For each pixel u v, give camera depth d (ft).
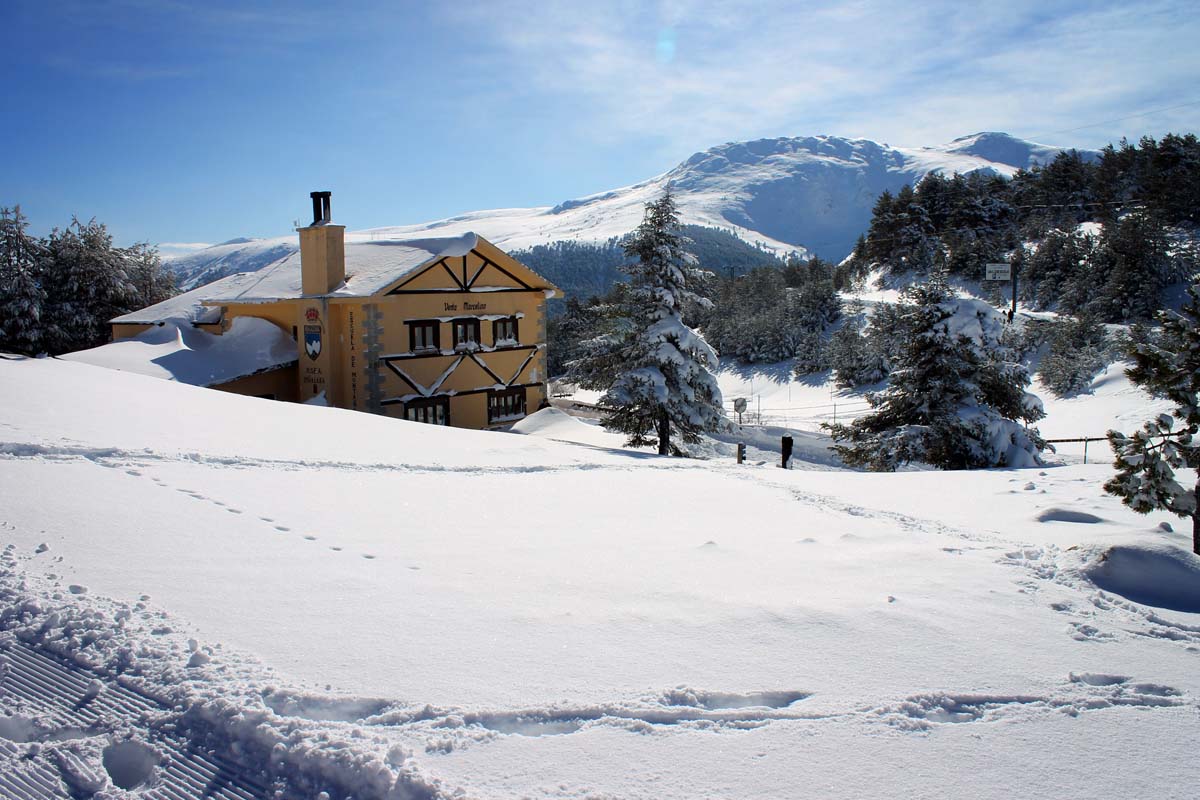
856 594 18.06
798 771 10.57
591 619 15.98
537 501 29.66
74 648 13.55
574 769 10.44
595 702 12.23
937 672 13.83
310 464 32.71
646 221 78.89
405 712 11.70
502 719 11.65
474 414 87.20
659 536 24.52
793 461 93.20
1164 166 232.32
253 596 16.28
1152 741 11.75
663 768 10.55
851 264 300.40
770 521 27.63
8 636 14.05
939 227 275.59
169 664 12.91
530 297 93.97
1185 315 24.40
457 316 84.64
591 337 84.79
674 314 78.69
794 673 13.60
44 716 11.84
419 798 9.76
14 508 20.85
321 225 77.77
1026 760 11.10
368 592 17.03
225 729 11.27
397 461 35.83
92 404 39.60
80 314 118.01
